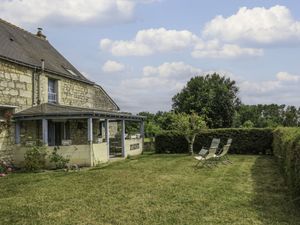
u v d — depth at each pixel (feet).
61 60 78.07
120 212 24.76
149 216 23.62
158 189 32.32
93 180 38.11
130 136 78.74
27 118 54.34
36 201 28.68
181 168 47.98
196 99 142.72
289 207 25.20
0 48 54.54
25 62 56.08
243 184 34.86
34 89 58.65
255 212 24.03
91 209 25.71
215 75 149.28
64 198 29.48
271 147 70.90
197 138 75.97
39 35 80.79
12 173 48.60
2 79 51.83
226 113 143.33
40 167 51.72
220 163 53.88
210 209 24.98
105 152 59.98
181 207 25.67
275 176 40.19
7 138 53.42
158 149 78.74
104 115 59.62
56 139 65.92
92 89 80.33
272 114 224.53
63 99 67.36
